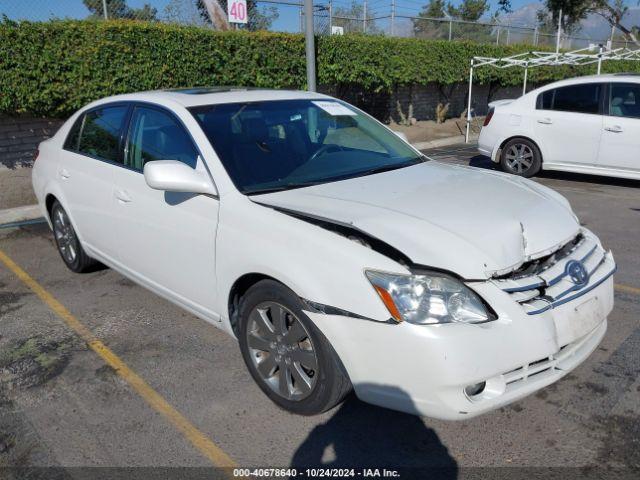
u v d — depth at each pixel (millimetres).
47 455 2709
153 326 3998
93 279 4945
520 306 2465
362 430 2818
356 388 2564
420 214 2758
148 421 2939
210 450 2711
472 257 2473
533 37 19828
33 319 4180
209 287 3234
